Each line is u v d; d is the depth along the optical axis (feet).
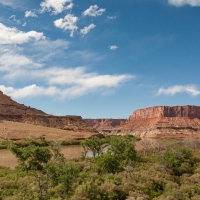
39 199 83.41
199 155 182.19
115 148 175.22
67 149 270.46
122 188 95.14
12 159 184.85
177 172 135.23
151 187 103.40
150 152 206.39
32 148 118.42
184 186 103.81
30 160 112.68
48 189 92.58
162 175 121.49
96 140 192.34
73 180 99.09
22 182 99.55
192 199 89.35
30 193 86.63
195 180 115.24
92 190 90.38
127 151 156.46
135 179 110.42
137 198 85.10
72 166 102.99
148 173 122.93
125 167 135.03
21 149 125.70
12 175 113.29
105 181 103.14
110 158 127.95
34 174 103.24
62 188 91.97
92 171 126.31
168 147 240.32
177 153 158.20
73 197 84.79
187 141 275.80
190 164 152.15
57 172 99.09
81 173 112.78
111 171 126.31
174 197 90.53
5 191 90.58
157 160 150.82
